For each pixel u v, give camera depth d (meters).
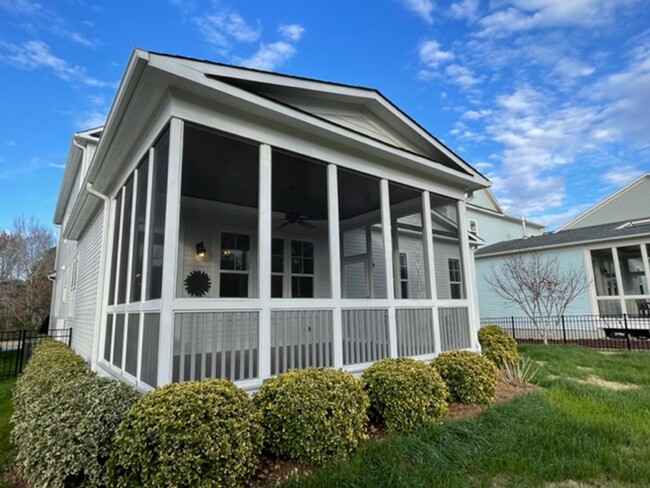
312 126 4.26
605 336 11.34
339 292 4.48
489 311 14.13
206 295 6.25
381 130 5.69
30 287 18.62
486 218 19.02
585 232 13.39
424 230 5.95
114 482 2.30
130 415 2.49
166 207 3.28
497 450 3.08
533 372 5.77
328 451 2.96
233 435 2.57
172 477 2.28
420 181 5.92
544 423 3.63
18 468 2.80
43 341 8.34
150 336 3.49
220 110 3.71
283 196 6.41
